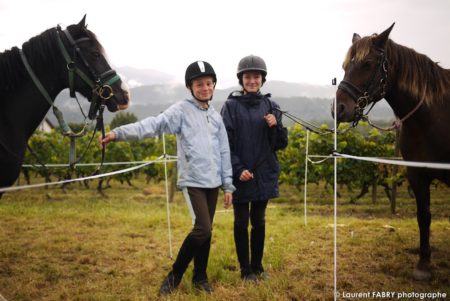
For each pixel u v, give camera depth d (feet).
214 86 10.37
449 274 12.07
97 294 10.59
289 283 11.25
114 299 10.23
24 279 11.93
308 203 33.27
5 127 9.24
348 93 10.85
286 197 37.06
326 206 30.30
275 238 16.90
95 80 9.92
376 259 13.75
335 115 9.91
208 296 10.09
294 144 35.22
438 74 11.22
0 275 12.32
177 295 10.11
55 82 9.98
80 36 10.00
